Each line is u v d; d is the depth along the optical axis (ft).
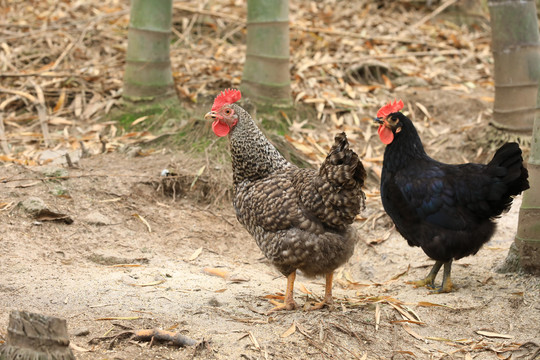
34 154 22.35
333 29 33.63
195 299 14.14
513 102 23.39
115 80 27.58
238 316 13.32
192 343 11.49
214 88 27.37
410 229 15.62
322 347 12.00
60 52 29.45
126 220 18.84
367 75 29.86
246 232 19.90
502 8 22.80
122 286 14.55
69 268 15.67
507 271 16.14
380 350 12.31
